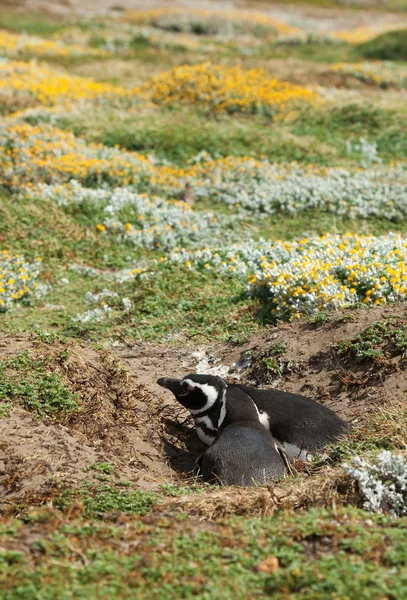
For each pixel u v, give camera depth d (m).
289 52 42.31
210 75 28.55
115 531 6.54
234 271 14.99
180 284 14.84
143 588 5.76
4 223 17.70
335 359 10.91
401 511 7.32
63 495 7.63
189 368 12.28
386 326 10.91
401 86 32.41
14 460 8.23
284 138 24.22
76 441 8.77
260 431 9.08
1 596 5.59
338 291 12.48
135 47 41.62
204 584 5.79
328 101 27.77
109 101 27.83
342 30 59.97
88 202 18.77
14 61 32.38
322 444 9.23
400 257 13.01
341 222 19.09
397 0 79.31
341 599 5.55
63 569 5.95
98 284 15.80
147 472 8.88
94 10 58.19
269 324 13.11
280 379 11.17
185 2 66.81
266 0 74.69
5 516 7.39
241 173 21.34
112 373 10.80
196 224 18.58
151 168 21.44
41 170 20.25
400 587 5.64
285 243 15.65
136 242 17.64
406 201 19.67
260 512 7.26
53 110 25.44
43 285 15.56
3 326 13.80
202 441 10.12
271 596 5.70
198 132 24.12
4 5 54.81
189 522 6.92
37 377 9.96
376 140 24.92
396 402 9.62
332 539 6.32
